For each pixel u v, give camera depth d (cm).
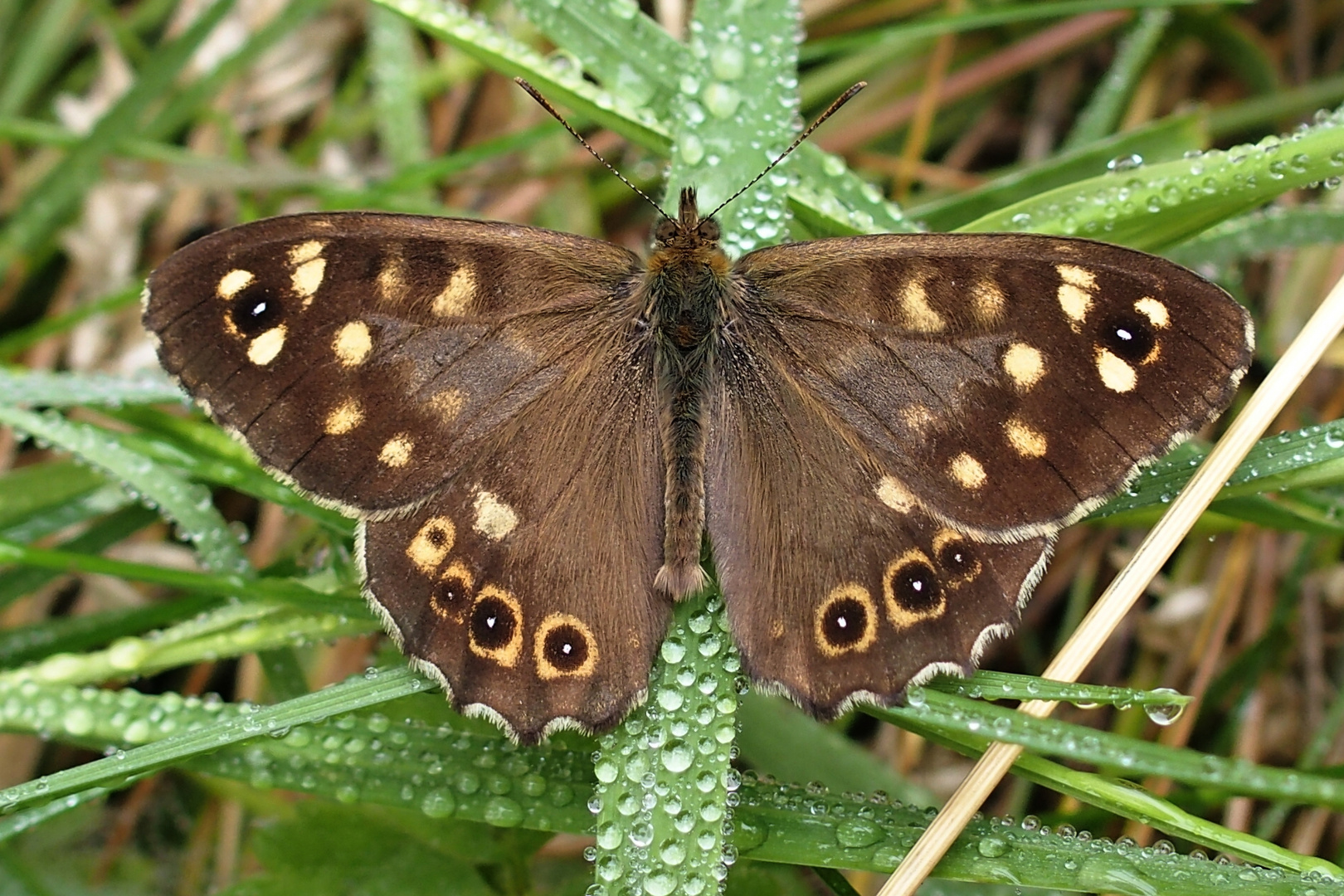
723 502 19
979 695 19
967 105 23
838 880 20
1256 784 19
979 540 19
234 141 23
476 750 19
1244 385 22
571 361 19
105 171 22
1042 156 23
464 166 22
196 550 20
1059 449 19
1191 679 21
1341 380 22
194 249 19
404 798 19
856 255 19
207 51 23
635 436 19
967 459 19
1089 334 19
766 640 19
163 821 21
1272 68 22
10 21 23
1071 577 22
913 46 23
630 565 19
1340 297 19
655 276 20
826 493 19
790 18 20
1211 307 19
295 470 19
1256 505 20
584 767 19
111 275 22
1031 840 19
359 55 23
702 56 20
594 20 20
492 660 19
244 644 20
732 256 20
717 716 19
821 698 19
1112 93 22
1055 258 19
